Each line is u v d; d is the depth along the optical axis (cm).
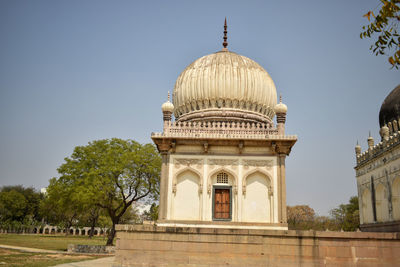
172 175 1581
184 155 1603
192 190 1579
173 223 1502
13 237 4894
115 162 2841
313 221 6438
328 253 1212
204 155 1602
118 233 1254
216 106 1823
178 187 1582
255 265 1209
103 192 2739
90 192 2680
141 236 1249
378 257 1211
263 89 1872
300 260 1208
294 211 6719
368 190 2308
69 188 2803
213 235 1237
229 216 1545
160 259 1231
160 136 1575
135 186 2944
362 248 1216
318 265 1204
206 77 1836
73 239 5050
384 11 831
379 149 2156
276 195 1548
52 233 7775
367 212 2362
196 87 1844
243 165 1588
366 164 2345
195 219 1541
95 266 1623
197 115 1811
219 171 1584
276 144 1577
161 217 1520
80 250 2688
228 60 1908
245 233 1231
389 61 852
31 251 2673
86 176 2798
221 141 1590
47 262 1830
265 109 1894
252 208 1552
